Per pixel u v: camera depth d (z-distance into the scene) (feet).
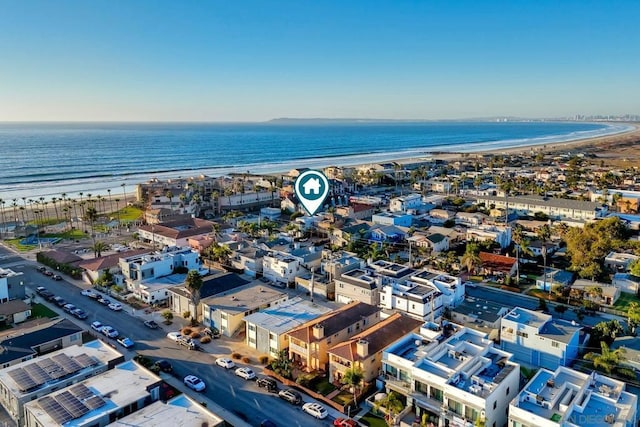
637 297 322.55
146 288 325.01
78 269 373.20
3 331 267.18
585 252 372.38
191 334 274.36
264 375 231.91
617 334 257.75
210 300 293.23
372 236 468.34
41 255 413.59
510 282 348.59
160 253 375.86
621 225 445.37
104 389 193.77
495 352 213.87
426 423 185.47
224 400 210.59
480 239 442.50
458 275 368.27
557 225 489.26
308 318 267.39
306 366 236.84
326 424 193.98
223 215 627.46
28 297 326.85
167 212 569.64
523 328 244.42
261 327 254.47
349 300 315.37
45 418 173.88
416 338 228.02
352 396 211.20
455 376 189.88
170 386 220.02
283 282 359.25
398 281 314.35
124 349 256.93
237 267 395.34
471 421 178.60
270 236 471.21
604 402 176.65
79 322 291.79
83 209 618.44
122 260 357.82
